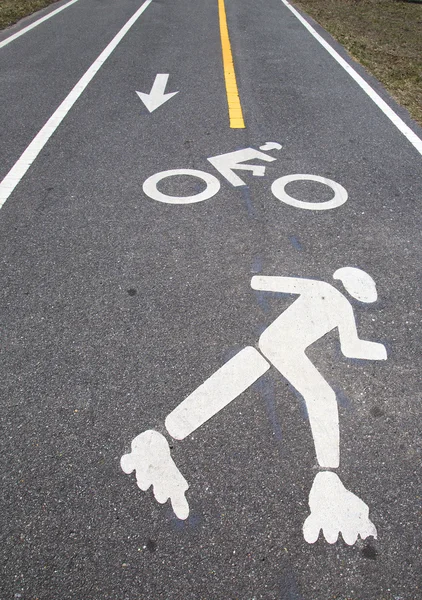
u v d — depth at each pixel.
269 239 4.07
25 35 9.99
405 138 6.02
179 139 5.80
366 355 3.04
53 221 4.23
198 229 4.17
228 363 2.96
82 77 7.70
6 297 3.39
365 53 9.48
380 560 2.12
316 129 6.17
